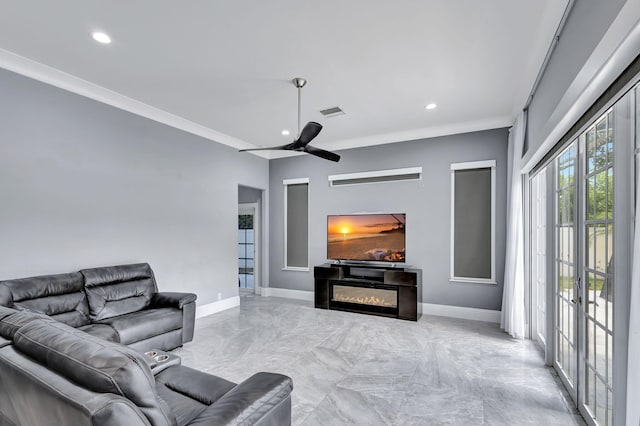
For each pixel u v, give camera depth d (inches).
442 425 83.9
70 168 129.7
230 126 186.1
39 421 47.1
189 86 134.3
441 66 117.3
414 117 170.1
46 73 120.4
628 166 60.2
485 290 177.8
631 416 48.4
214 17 90.3
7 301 100.6
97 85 133.6
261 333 156.9
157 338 126.4
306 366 119.6
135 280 143.7
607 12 55.8
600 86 65.5
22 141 116.3
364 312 190.9
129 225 150.9
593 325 82.3
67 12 88.1
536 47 102.7
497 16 89.1
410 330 160.7
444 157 189.3
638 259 48.3
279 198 246.1
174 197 173.2
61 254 126.1
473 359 125.7
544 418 87.0
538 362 122.7
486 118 171.3
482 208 180.1
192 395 67.9
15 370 49.1
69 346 48.5
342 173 220.7
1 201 110.9
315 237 230.4
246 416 50.2
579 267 90.0
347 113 164.4
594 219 81.1
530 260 150.4
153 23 93.1
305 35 99.0
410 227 197.3
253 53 109.3
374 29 95.7
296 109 159.3
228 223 208.8
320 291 205.5
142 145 157.2
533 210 149.6
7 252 112.0
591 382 83.6
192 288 182.2
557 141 103.8
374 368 117.9
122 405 38.9
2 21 92.0
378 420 86.0
